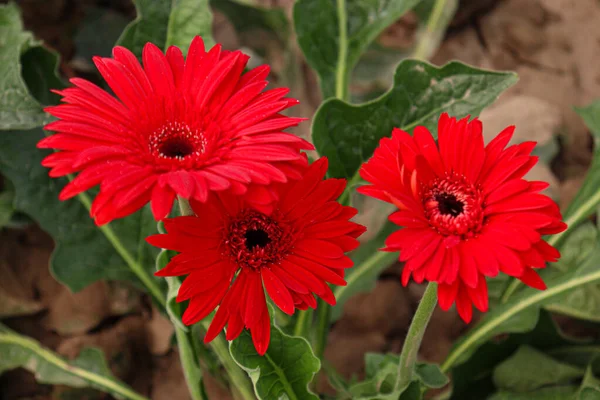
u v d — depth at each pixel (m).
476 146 0.52
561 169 0.91
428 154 0.53
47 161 0.49
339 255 0.52
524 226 0.50
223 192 0.52
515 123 0.89
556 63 0.98
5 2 0.93
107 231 0.71
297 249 0.53
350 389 0.68
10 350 0.73
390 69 0.94
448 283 0.49
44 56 0.71
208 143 0.51
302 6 0.71
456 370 0.72
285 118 0.51
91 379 0.73
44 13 0.93
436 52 1.00
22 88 0.67
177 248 0.52
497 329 0.69
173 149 0.52
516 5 1.00
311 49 0.72
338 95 0.73
